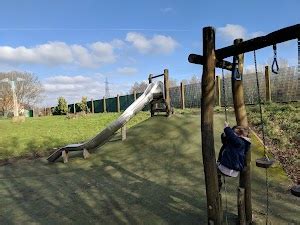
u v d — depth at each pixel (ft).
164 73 44.37
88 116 72.74
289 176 24.64
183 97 62.44
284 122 33.76
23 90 194.49
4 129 60.59
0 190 28.55
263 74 49.11
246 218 17.97
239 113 17.74
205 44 15.10
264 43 13.80
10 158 41.42
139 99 41.81
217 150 31.01
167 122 42.22
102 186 27.22
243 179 17.81
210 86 15.08
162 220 19.54
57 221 20.72
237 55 16.15
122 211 21.39
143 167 31.14
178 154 32.71
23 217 21.83
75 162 36.45
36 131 56.90
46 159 39.83
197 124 39.55
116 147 38.73
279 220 18.48
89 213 21.58
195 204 21.56
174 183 26.04
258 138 31.40
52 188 28.02
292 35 12.77
